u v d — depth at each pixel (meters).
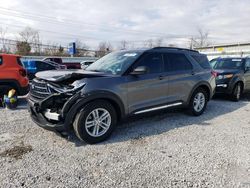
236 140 4.04
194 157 3.34
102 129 3.89
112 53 5.12
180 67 5.10
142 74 4.22
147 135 4.20
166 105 4.80
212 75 5.89
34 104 3.74
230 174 2.90
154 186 2.61
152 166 3.06
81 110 3.58
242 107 6.82
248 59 8.75
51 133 4.16
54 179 2.70
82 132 3.61
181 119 5.30
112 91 3.84
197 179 2.77
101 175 2.81
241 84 8.03
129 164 3.10
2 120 4.91
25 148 3.52
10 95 6.01
